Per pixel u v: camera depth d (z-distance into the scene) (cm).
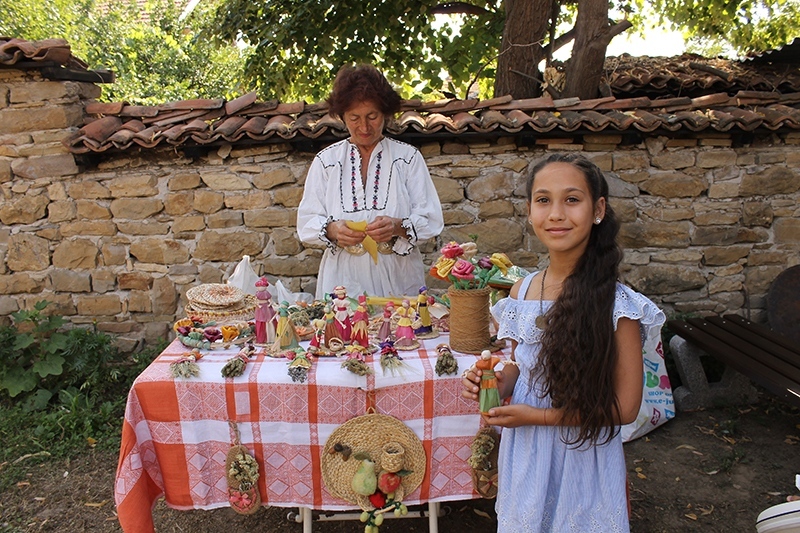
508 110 419
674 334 426
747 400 388
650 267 432
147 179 419
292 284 434
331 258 287
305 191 289
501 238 427
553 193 158
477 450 206
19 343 391
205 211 424
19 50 383
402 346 223
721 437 352
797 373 306
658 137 416
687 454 337
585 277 159
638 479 316
